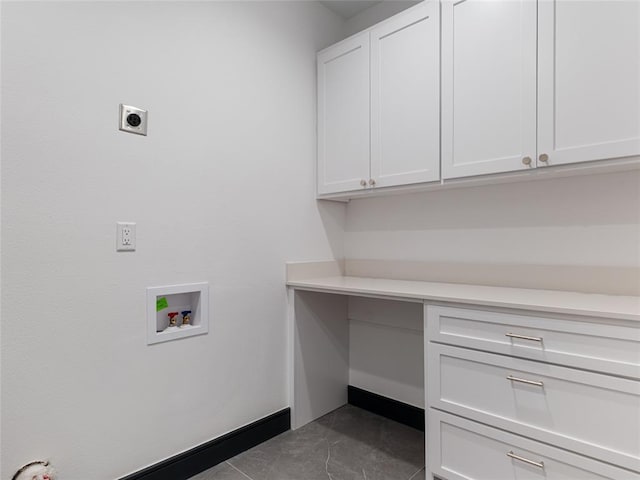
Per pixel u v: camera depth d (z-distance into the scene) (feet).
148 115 4.89
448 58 5.42
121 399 4.64
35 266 4.00
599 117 4.20
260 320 6.34
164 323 5.22
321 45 7.49
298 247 7.02
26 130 3.93
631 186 4.78
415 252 6.96
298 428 6.80
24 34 3.91
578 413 3.75
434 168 5.59
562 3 4.43
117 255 4.61
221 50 5.75
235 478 5.24
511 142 4.84
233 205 5.92
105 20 4.50
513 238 5.78
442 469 4.78
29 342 3.95
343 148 6.84
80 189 4.30
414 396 6.95
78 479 4.28
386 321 7.34
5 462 3.80
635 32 3.98
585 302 4.18
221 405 5.74
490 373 4.35
